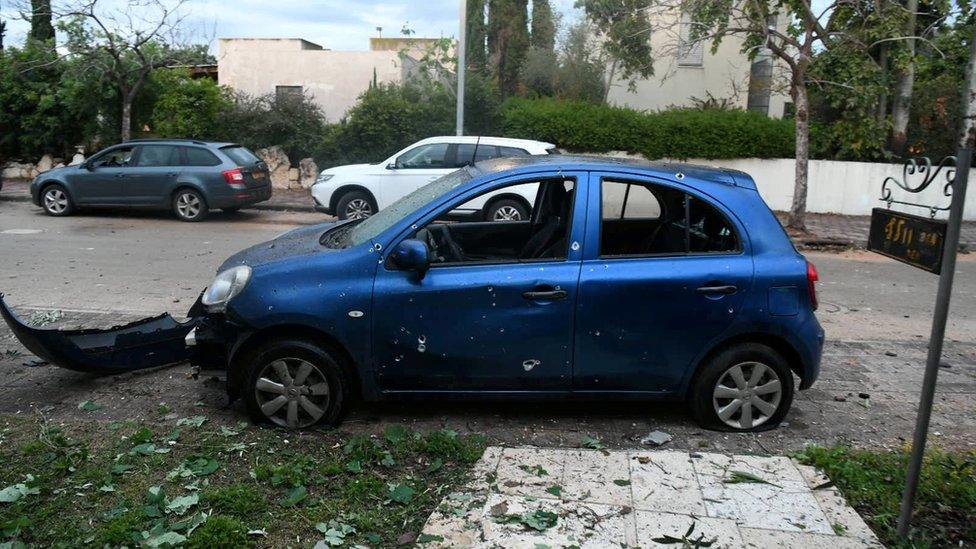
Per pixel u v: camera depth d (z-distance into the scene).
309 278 4.55
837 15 14.71
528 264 4.60
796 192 14.77
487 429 4.86
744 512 3.73
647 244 4.73
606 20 20.94
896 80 18.98
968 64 12.48
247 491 3.78
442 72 20.45
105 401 5.17
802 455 4.34
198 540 3.33
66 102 19.94
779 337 4.71
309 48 27.00
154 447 4.31
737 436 4.82
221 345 4.82
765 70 23.56
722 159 19.06
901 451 4.54
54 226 13.75
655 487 3.97
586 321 4.56
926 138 18.88
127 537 3.36
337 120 25.42
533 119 19.14
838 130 18.64
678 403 5.28
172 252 11.27
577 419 5.06
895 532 3.57
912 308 8.92
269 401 4.68
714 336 4.65
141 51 19.44
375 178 13.74
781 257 4.68
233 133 20.56
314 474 4.04
